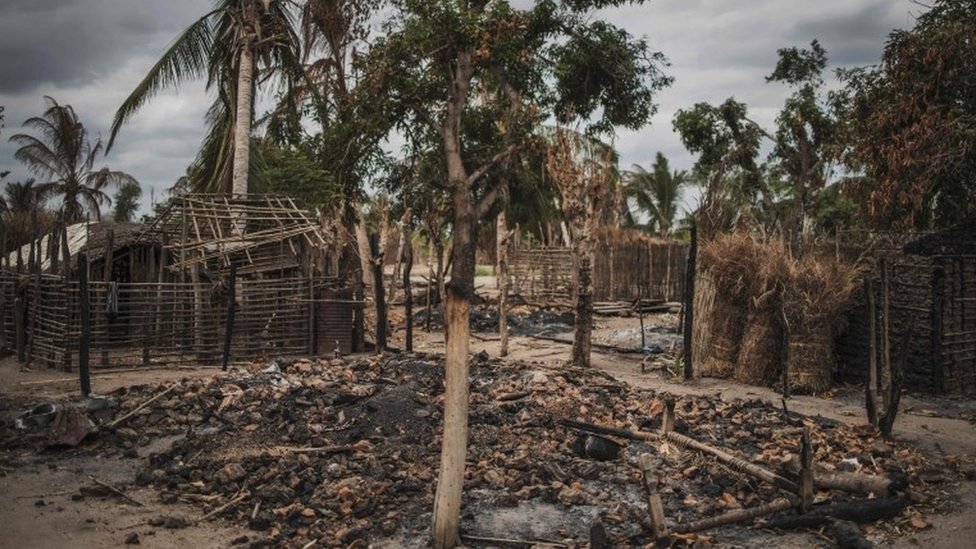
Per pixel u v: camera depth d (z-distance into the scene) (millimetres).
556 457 8703
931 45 17828
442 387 10922
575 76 19625
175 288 14836
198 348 14891
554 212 36469
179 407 10469
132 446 9453
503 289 17281
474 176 9156
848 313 14289
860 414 11695
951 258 13586
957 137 17219
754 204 33875
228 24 22250
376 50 10812
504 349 17219
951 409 12305
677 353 15688
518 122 15133
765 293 13602
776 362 13797
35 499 7930
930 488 8500
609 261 30234
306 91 25656
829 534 7180
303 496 7887
